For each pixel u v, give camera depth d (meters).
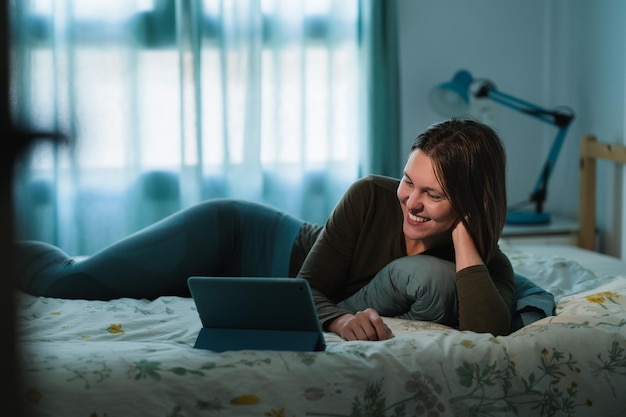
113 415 1.04
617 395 1.29
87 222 3.19
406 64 3.56
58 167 3.10
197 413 1.07
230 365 1.13
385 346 1.23
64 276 1.81
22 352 0.33
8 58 0.29
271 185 3.41
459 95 3.26
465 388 1.21
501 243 2.58
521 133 3.71
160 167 3.28
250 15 3.28
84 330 1.42
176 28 3.23
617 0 3.21
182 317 1.58
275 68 3.37
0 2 0.28
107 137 3.18
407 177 1.49
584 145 3.24
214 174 3.36
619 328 1.39
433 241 1.59
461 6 3.60
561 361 1.28
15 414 0.31
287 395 1.11
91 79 3.16
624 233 3.14
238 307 1.22
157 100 3.25
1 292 0.30
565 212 3.63
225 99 3.30
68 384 1.04
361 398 1.14
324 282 1.62
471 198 1.46
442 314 1.48
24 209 0.35
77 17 3.13
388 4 3.38
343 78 3.44
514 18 3.67
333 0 3.39
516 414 1.23
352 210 1.62
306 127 3.43
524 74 3.70
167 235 1.87
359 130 3.45
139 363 1.10
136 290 1.84
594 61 3.38
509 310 1.48
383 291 1.53
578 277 2.06
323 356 1.17
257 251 1.94
